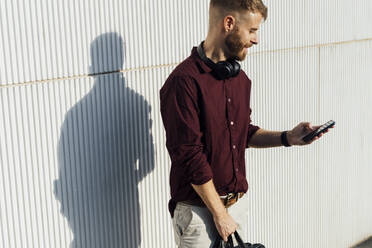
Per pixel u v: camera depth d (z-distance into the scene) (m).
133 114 2.46
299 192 3.52
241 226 2.46
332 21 3.47
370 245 4.10
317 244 3.76
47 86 2.14
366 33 3.77
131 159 2.49
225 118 2.19
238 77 2.23
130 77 2.43
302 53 3.30
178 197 2.24
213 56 2.14
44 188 2.19
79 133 2.27
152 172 2.60
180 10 2.58
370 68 3.86
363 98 3.86
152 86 2.52
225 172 2.24
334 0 3.46
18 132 2.08
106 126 2.37
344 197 3.89
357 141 3.89
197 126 2.10
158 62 2.53
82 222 2.35
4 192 2.08
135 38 2.42
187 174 2.11
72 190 2.29
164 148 2.63
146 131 2.54
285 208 3.44
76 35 2.20
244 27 2.08
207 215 2.26
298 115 3.36
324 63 3.48
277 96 3.20
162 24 2.51
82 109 2.27
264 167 3.24
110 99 2.36
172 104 2.08
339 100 3.65
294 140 2.37
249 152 3.12
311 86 3.41
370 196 4.14
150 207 2.62
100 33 2.28
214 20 2.12
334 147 3.71
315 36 3.37
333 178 3.76
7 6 1.99
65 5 2.15
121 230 2.52
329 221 3.81
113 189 2.45
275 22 3.09
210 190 2.10
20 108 2.08
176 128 2.08
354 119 3.82
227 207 2.32
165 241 2.72
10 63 2.03
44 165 2.18
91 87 2.28
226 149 2.22
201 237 2.27
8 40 2.01
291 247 3.55
